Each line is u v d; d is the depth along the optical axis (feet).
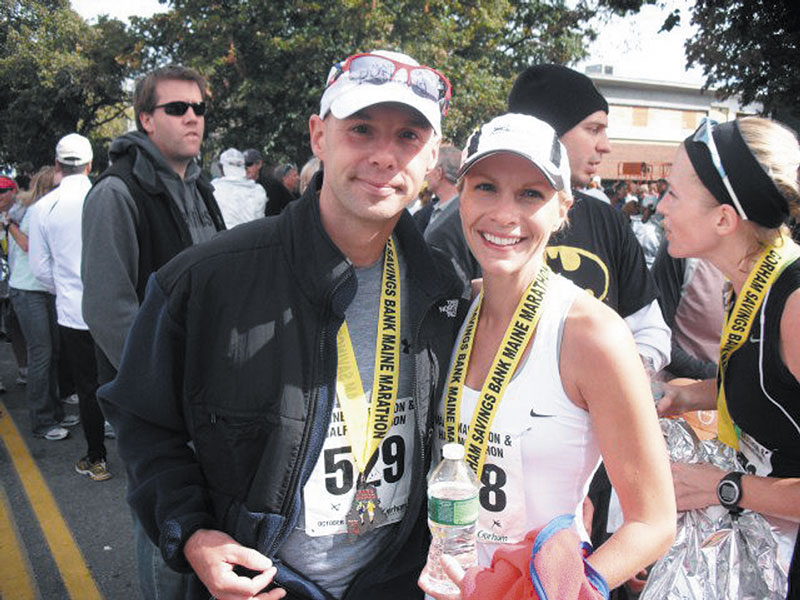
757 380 5.62
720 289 9.15
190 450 5.18
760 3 26.94
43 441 16.70
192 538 4.67
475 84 63.10
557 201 4.94
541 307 4.79
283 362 4.68
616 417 4.33
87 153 14.46
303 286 4.75
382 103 4.49
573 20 36.58
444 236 7.96
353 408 4.96
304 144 63.57
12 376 21.97
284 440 4.63
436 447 5.37
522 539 4.84
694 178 5.85
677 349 9.14
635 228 28.76
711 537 5.91
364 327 5.12
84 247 8.68
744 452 6.12
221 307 4.72
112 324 8.50
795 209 5.52
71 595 10.31
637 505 4.31
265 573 4.55
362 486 4.96
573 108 7.79
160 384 4.91
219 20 58.85
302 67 59.00
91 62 79.36
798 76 27.09
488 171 4.77
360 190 4.68
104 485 14.17
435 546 4.66
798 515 5.47
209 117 64.69
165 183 9.25
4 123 86.33
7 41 82.02
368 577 5.02
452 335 5.45
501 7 66.85
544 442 4.66
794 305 5.33
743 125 5.69
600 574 4.05
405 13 60.34
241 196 19.60
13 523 12.55
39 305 16.35
